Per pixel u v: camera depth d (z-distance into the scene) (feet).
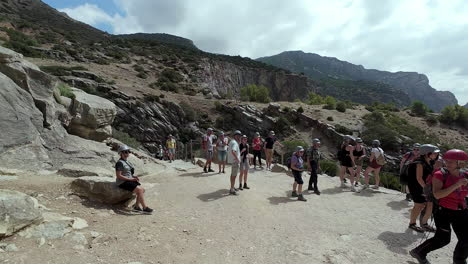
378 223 19.17
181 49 332.19
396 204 23.70
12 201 12.54
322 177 34.37
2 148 22.59
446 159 12.35
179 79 224.12
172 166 38.27
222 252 13.84
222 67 315.58
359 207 22.74
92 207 17.49
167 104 146.10
